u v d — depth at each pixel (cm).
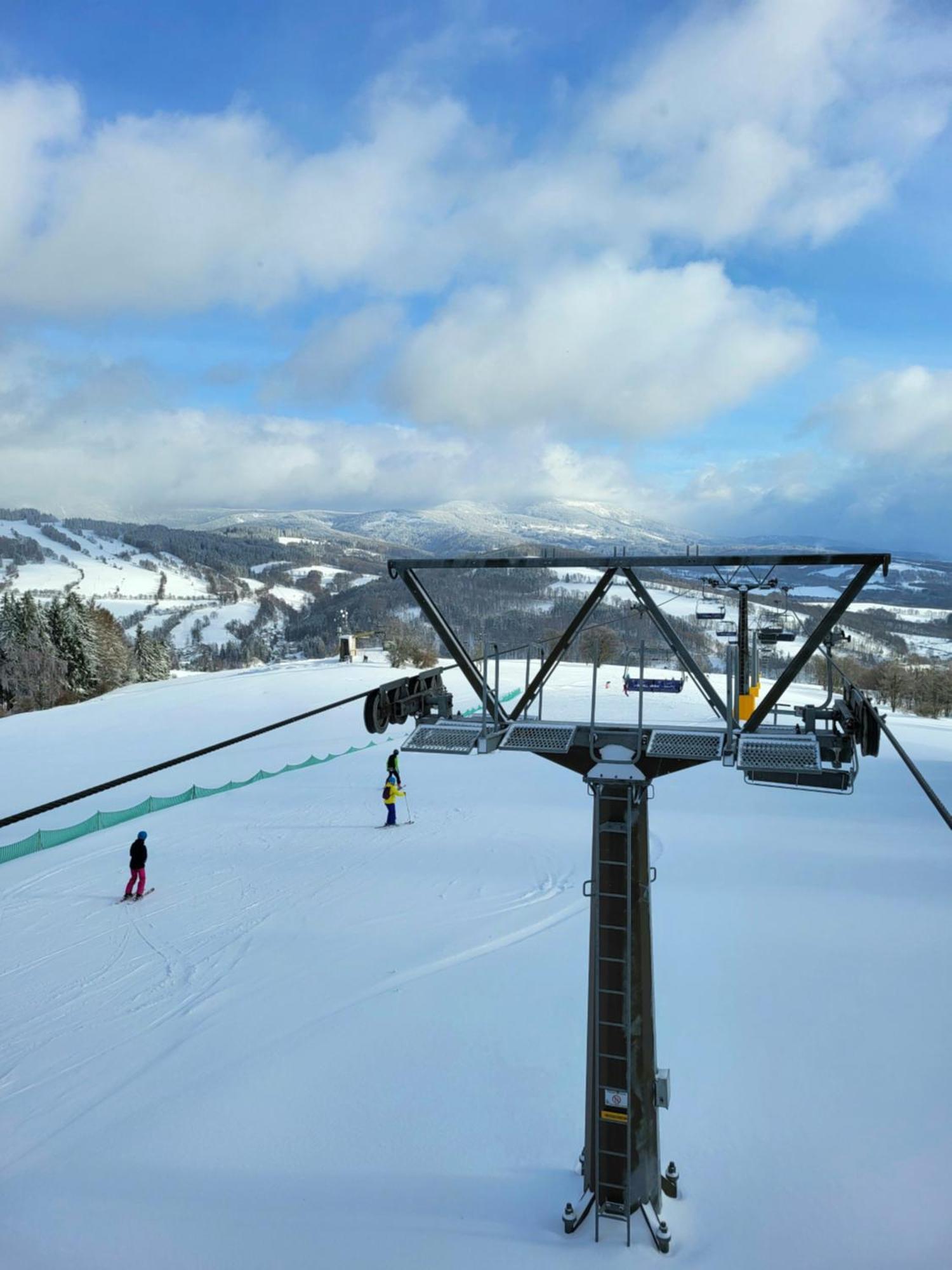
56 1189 892
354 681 7025
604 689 5669
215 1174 902
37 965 1548
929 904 1612
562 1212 828
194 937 1633
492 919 1609
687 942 1447
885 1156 887
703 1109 979
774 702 780
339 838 2311
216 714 5684
